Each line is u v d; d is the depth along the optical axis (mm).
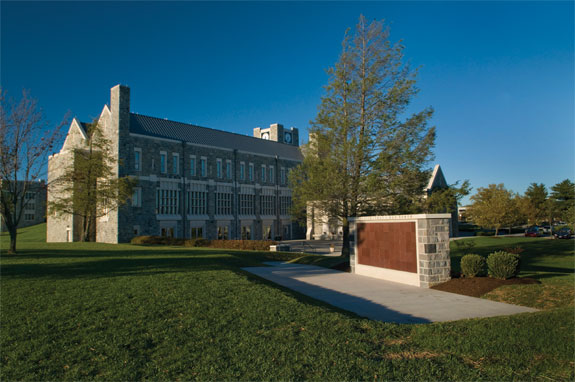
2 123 21719
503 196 46938
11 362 6070
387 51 20594
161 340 7062
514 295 11641
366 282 15438
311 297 12344
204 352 6492
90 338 7098
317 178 20141
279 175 60125
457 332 7855
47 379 5539
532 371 6047
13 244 22312
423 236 14117
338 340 7199
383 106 20297
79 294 10508
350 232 18703
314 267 20766
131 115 45812
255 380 5500
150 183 42938
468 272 14234
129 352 6477
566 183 59531
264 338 7191
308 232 61531
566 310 9305
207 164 49750
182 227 45656
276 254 27750
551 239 38594
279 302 9945
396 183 19125
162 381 5488
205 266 17078
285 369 5840
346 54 20906
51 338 7102
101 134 37875
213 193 49938
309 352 6547
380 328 8086
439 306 10984
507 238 41844
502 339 7395
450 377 5734
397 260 15570
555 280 13102
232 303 9781
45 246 29297
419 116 19734
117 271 14891
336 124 20469
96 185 37219
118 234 39562
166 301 9836
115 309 9016
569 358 6535
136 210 41312
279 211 59531
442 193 19344
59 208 36156
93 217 42031
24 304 9359
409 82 19656
